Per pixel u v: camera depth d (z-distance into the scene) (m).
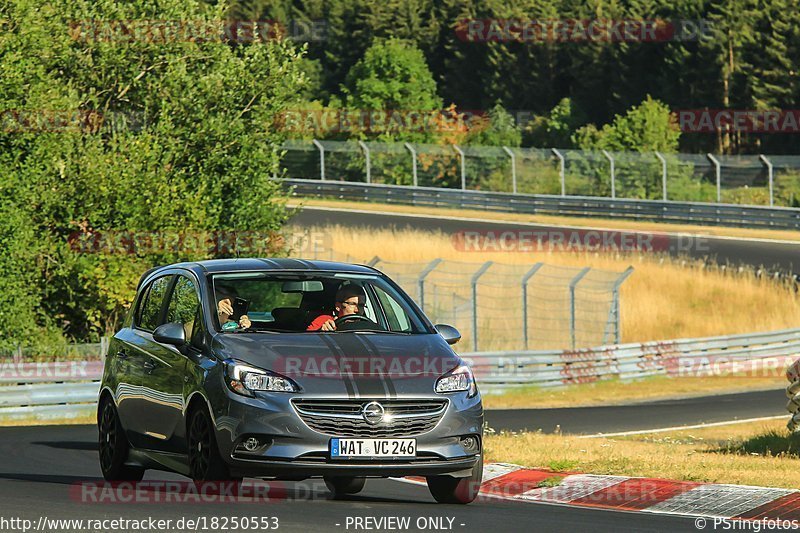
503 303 147.75
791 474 42.84
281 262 39.59
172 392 36.50
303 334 35.88
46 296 107.81
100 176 106.00
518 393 116.00
